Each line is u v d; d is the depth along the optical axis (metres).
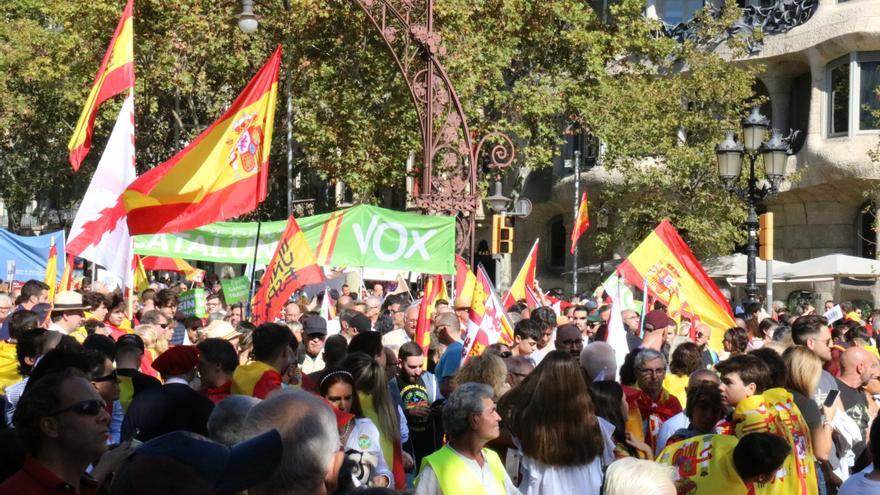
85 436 4.56
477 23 32.12
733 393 7.40
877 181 35.91
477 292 10.98
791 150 38.72
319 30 30.69
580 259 45.62
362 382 7.57
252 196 12.66
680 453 6.65
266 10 31.66
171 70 33.44
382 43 30.45
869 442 6.18
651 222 36.16
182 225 12.43
